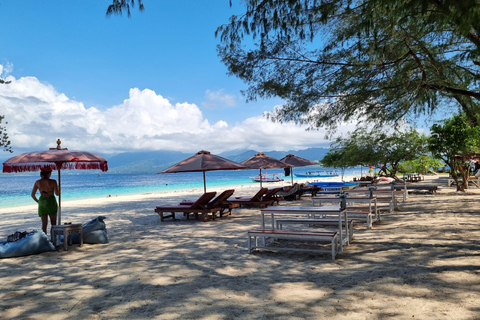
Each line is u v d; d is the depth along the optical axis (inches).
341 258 211.2
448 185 796.0
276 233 222.4
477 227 281.3
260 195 518.6
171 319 130.1
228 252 240.2
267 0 199.0
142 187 1798.7
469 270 172.7
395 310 130.6
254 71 294.4
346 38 261.7
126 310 140.5
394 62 276.1
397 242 245.0
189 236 309.6
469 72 296.0
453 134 568.4
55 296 160.6
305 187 649.0
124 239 306.8
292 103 306.3
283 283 169.0
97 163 295.7
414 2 168.9
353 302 140.7
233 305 142.4
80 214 540.7
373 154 840.9
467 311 126.6
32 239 248.4
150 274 192.2
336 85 286.8
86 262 225.0
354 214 329.7
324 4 202.8
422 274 171.2
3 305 150.5
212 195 415.2
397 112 294.2
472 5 151.9
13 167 258.4
